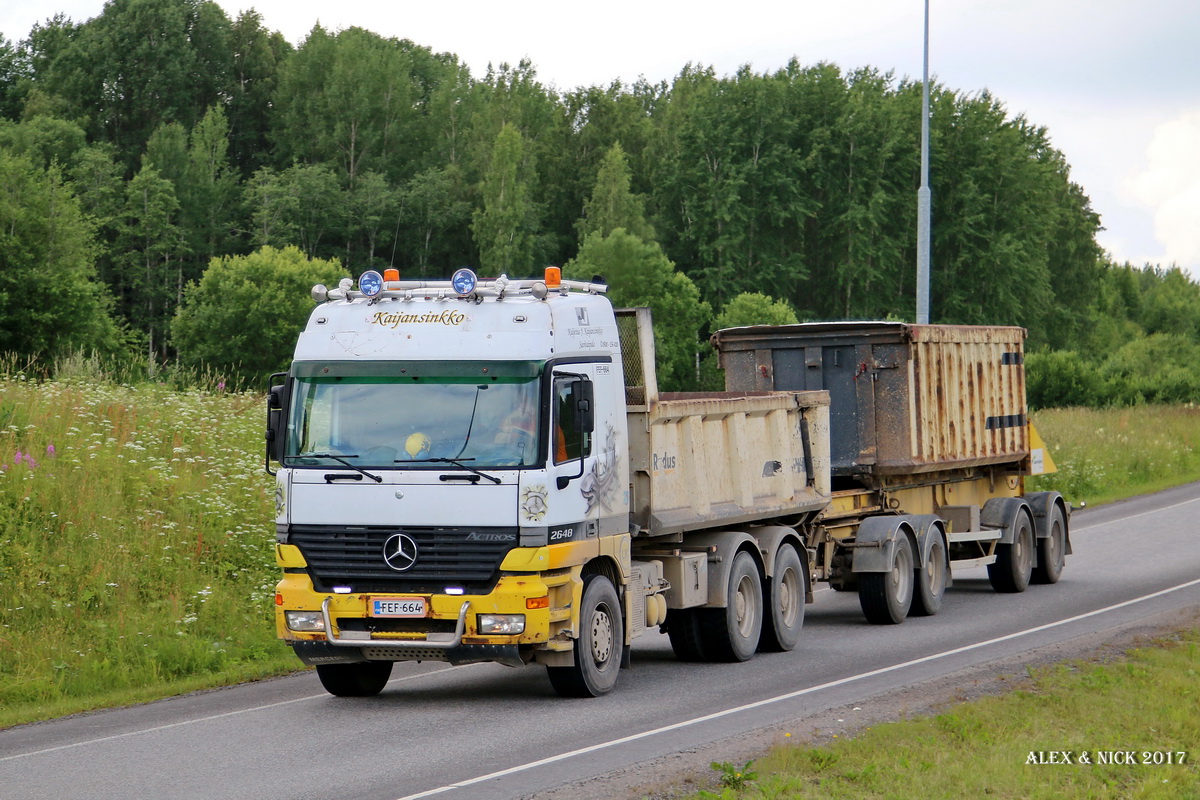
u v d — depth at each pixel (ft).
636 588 70.44
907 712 58.44
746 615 79.77
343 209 597.52
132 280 545.44
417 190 605.73
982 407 111.75
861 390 100.68
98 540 92.89
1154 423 284.41
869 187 609.83
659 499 71.61
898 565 94.27
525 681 73.26
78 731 61.67
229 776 49.37
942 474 109.70
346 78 649.61
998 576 110.93
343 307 65.62
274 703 67.82
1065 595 106.93
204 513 102.89
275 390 65.51
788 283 609.01
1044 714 57.36
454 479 61.67
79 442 108.88
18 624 81.92
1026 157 612.70
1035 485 198.70
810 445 90.22
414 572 61.87
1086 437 236.02
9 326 344.90
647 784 45.73
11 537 91.20
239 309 465.06
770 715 59.36
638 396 71.36
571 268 556.51
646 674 74.49
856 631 91.45
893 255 601.21
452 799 44.47
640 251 525.75
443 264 633.20
